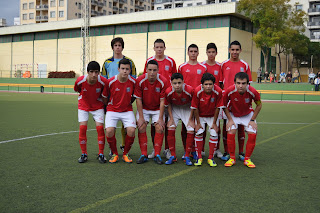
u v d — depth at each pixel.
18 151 4.91
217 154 4.95
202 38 31.08
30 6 59.50
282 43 28.72
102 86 4.40
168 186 3.32
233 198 2.99
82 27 38.09
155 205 2.78
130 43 35.91
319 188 3.32
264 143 5.95
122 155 4.91
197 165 4.29
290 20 28.98
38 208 2.69
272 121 9.56
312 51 41.47
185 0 58.28
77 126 7.86
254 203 2.88
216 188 3.28
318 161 4.54
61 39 41.25
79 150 5.05
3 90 35.69
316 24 54.28
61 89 33.78
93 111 4.52
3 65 47.47
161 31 33.62
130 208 2.71
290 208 2.77
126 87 4.36
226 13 28.77
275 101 21.64
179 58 32.59
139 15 34.06
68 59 40.75
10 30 45.22
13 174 3.67
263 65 35.69
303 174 3.86
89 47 38.62
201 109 4.38
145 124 4.48
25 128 7.43
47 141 5.79
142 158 4.36
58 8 56.44
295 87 24.81
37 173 3.73
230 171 4.00
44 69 43.03
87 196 2.99
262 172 3.95
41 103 16.27
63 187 3.24
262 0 26.92
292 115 11.54
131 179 3.56
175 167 4.18
